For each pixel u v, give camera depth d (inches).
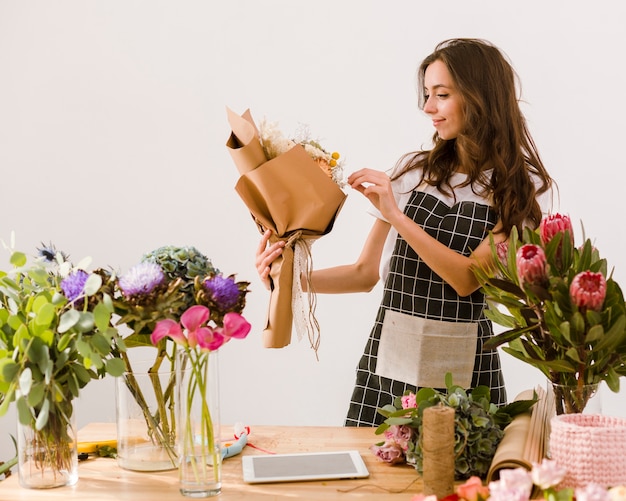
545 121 145.7
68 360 65.1
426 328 98.3
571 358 62.9
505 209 97.5
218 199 152.6
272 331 87.4
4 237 156.1
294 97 150.4
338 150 150.1
